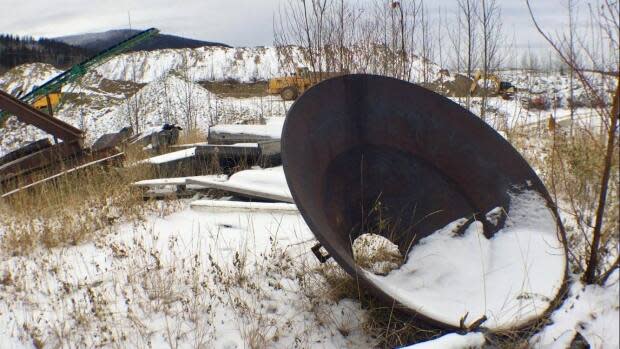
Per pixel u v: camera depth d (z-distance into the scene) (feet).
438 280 15.53
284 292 16.83
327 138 15.98
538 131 33.73
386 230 17.20
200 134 49.60
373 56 35.83
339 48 34.96
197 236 20.76
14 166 27.68
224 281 17.11
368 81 16.98
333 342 15.12
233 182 24.40
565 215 17.88
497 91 55.36
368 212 16.96
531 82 44.24
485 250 16.02
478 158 17.25
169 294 16.55
